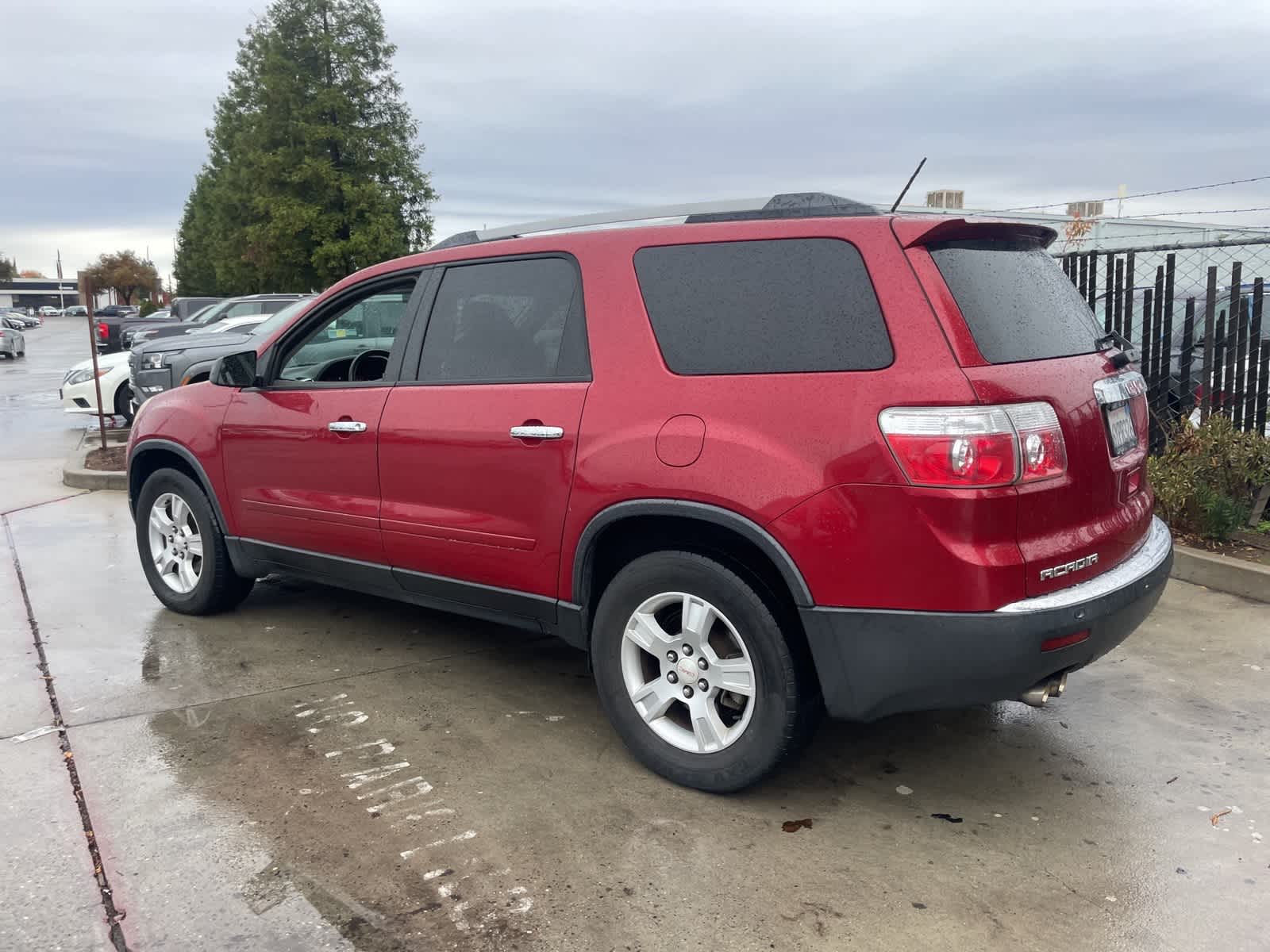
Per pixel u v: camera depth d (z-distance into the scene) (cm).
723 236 315
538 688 417
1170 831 300
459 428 365
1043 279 327
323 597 550
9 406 1730
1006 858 286
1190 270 820
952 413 264
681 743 325
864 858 286
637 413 317
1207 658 436
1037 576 272
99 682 422
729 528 296
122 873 278
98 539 699
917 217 287
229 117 3644
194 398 487
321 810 313
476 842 294
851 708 289
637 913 260
